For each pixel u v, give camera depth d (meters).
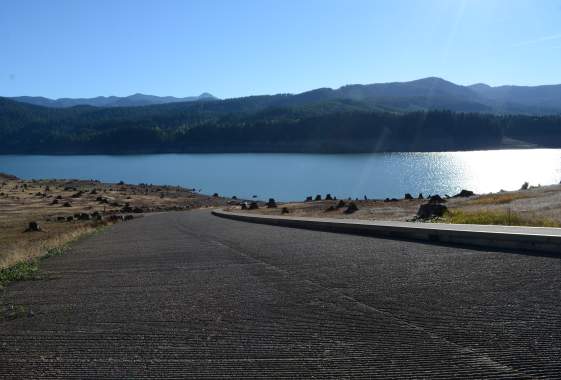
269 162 199.38
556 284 7.75
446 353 5.37
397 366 5.11
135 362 5.56
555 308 6.59
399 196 96.38
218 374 5.15
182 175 168.12
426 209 26.06
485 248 11.46
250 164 195.75
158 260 13.14
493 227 13.48
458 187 106.75
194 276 10.39
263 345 5.92
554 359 5.07
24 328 7.04
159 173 178.88
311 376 4.99
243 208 55.94
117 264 12.82
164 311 7.60
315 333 6.24
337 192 108.12
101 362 5.60
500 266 9.31
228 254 13.50
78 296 9.00
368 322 6.53
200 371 5.25
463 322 6.28
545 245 10.44
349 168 161.12
